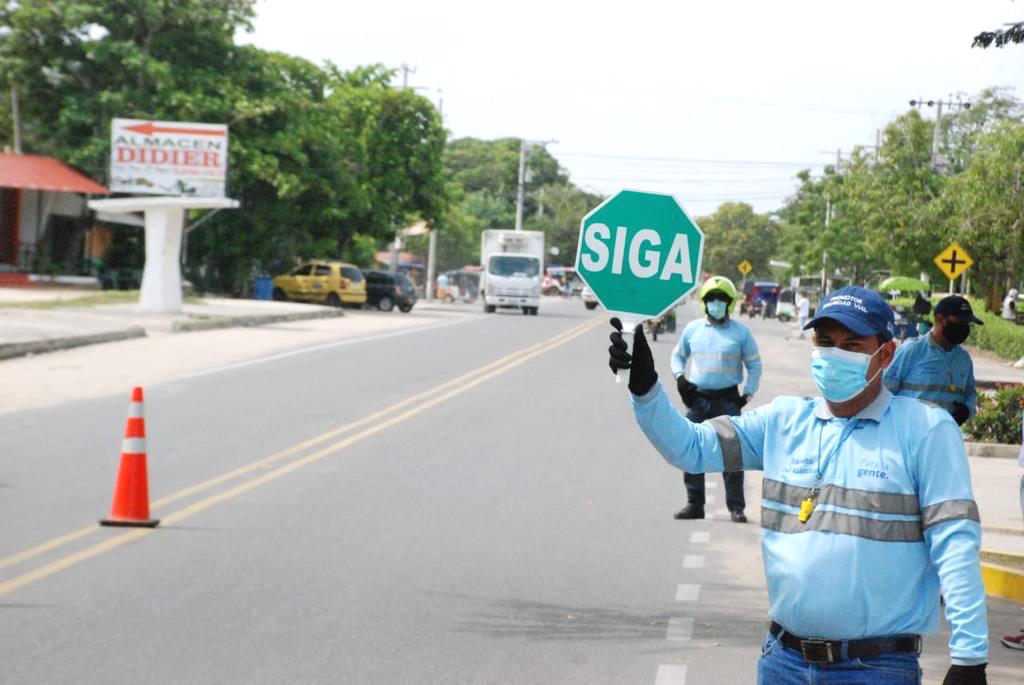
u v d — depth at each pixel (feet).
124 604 30.48
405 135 243.40
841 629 14.39
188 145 172.76
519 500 46.60
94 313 138.41
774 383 103.96
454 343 132.05
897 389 34.94
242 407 71.56
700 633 29.48
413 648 27.55
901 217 202.18
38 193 195.42
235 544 37.50
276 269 231.09
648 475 53.47
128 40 197.47
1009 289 181.78
